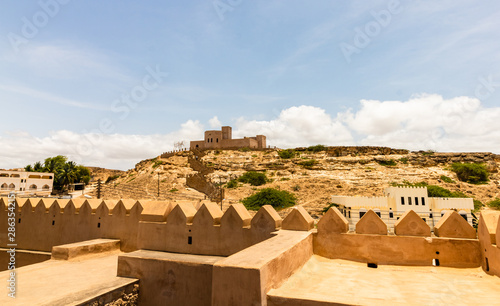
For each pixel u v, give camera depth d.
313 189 70.88
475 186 74.06
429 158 91.38
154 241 11.07
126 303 7.70
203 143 108.75
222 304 5.67
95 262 11.12
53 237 15.13
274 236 8.91
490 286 6.55
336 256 9.14
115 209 13.84
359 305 4.93
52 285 8.33
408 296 5.99
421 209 37.97
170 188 73.06
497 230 6.86
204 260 9.28
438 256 8.24
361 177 80.12
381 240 8.82
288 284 6.73
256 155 98.12
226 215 10.45
